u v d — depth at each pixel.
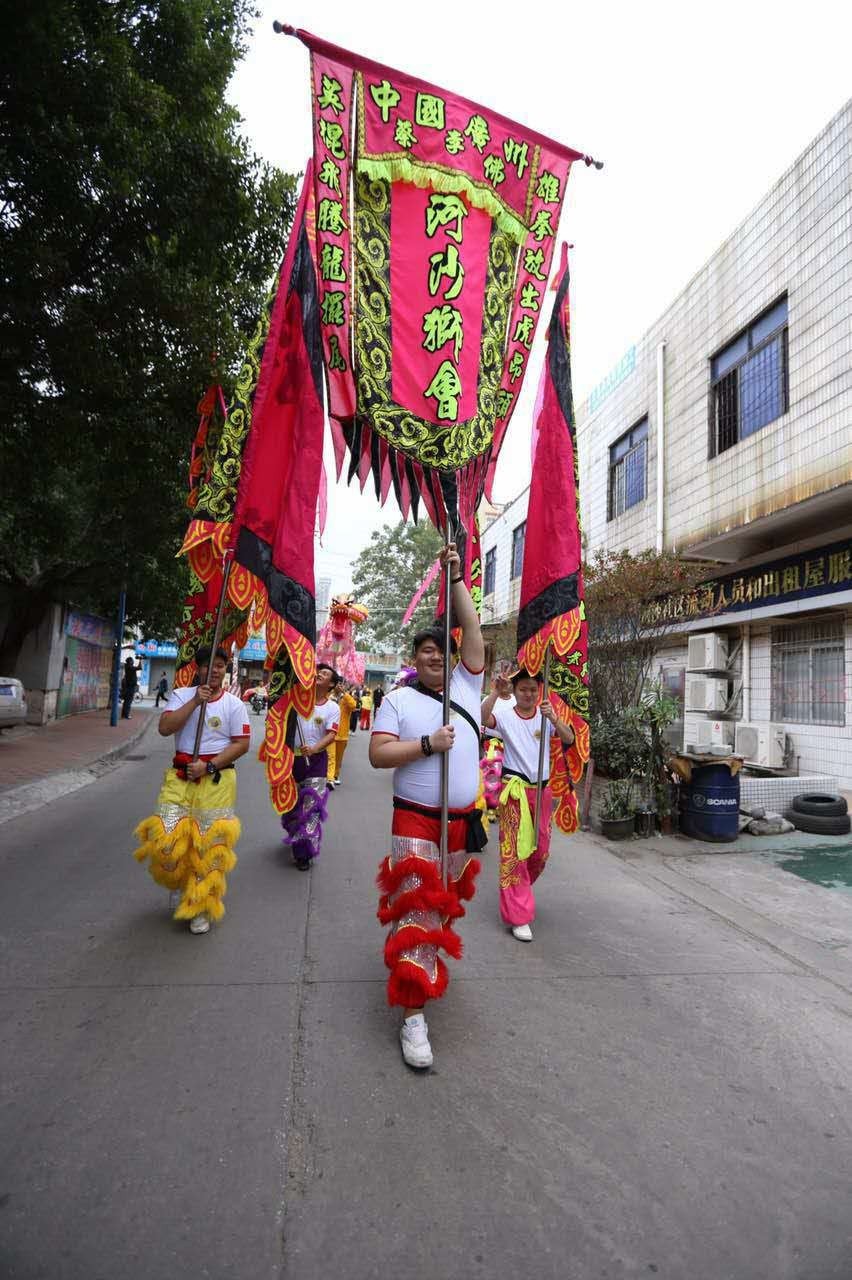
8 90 5.76
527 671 4.47
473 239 3.65
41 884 5.19
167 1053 2.91
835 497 8.94
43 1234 1.95
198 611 4.46
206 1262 1.88
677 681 13.48
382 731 3.20
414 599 3.84
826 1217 2.11
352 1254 1.92
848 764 9.51
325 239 3.44
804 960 4.20
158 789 9.73
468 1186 2.19
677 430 12.30
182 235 6.80
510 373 3.86
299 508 3.45
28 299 6.03
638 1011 3.44
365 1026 3.19
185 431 7.30
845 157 8.84
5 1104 2.54
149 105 6.22
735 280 10.91
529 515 4.56
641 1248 1.97
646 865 6.30
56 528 14.30
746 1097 2.73
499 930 4.54
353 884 5.46
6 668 16.36
